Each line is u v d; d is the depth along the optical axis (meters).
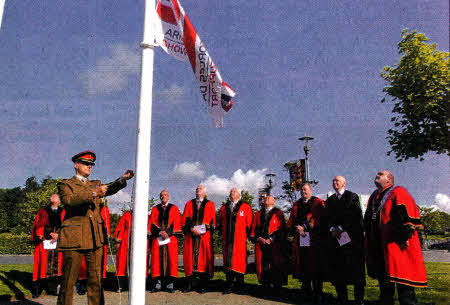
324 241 7.18
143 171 4.26
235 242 8.15
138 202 4.22
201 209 8.51
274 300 7.12
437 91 11.13
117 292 8.06
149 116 4.37
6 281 8.36
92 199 4.79
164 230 8.45
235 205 8.44
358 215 6.90
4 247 30.06
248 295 7.68
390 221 5.79
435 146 11.46
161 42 5.20
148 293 7.96
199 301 6.97
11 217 81.50
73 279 4.80
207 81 5.62
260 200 9.32
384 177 6.13
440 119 11.30
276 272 7.81
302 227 7.46
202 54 5.56
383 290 6.09
